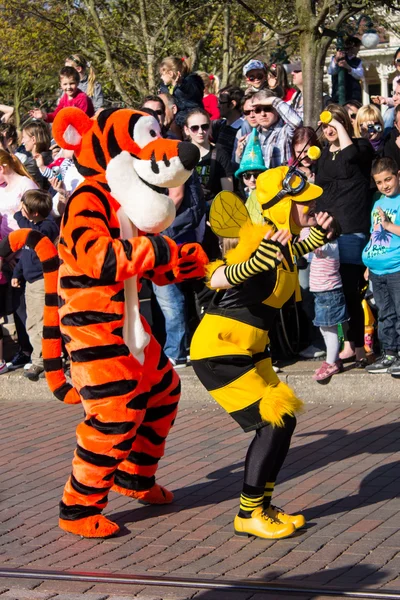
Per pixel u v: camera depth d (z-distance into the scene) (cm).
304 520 524
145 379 545
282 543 505
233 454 680
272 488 529
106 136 511
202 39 2053
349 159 819
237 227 521
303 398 816
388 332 797
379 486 587
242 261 511
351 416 758
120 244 498
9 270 940
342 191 822
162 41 2083
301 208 505
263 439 511
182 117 940
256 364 538
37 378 905
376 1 1019
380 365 802
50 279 564
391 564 463
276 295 512
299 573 460
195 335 527
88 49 2198
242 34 2239
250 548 502
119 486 580
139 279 542
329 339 804
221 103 1034
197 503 584
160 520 557
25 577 470
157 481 629
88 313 513
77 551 513
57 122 518
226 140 984
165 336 899
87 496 529
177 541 521
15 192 929
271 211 505
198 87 972
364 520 529
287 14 1598
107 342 514
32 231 564
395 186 788
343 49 1123
